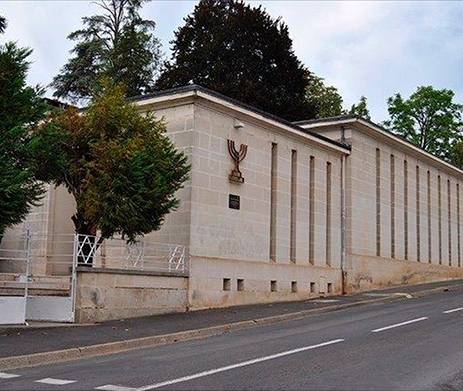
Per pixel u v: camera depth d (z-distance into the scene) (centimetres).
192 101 1984
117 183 1636
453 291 2848
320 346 1265
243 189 2148
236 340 1381
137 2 4653
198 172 1972
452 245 3716
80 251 1622
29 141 1451
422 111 5400
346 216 2712
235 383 902
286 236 2345
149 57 4541
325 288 2523
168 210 1748
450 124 5297
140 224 1683
